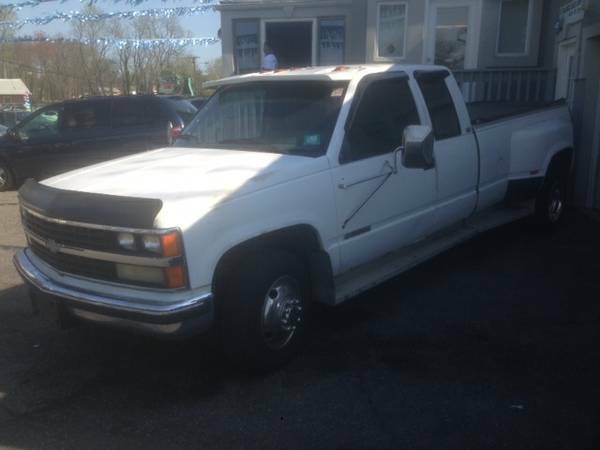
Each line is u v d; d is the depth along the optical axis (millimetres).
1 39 15555
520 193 6707
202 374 4168
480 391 3869
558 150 6922
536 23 12734
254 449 3342
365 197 4562
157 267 3430
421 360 4289
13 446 3393
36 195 4039
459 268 6223
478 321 4926
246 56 15773
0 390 4000
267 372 4094
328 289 4430
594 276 5938
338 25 14969
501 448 3301
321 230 4219
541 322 4895
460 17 13031
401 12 13383
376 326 4859
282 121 4688
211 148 4781
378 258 5051
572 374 4070
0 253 7207
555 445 3318
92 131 11273
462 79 10469
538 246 6918
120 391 3973
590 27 7918
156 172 4059
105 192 3740
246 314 3824
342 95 4566
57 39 15312
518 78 10453
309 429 3508
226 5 15289
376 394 3855
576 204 8688
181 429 3535
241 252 3852
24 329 4957
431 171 5219
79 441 3434
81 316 3760
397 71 5102
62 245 3783
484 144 5973
